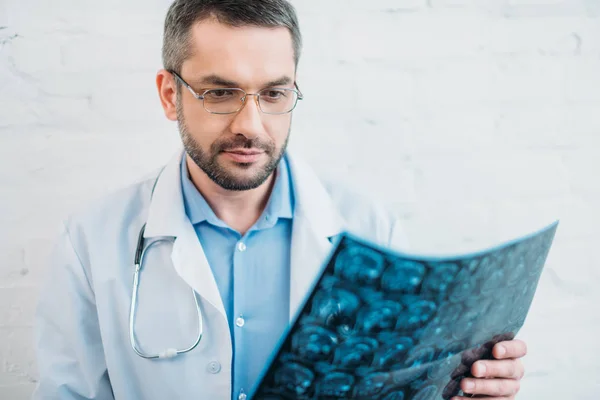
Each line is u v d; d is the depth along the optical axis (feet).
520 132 4.25
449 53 4.11
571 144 4.32
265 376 2.31
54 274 3.13
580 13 4.24
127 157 3.86
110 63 3.79
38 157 3.78
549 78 4.25
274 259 3.09
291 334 2.28
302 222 3.09
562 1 4.20
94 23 3.76
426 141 4.14
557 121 4.28
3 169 3.76
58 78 3.76
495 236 4.27
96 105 3.81
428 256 2.20
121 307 3.01
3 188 3.78
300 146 4.00
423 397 2.58
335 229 3.18
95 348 3.14
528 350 4.40
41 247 3.84
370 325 2.30
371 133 4.07
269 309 3.02
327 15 3.94
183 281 2.99
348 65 4.00
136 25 3.79
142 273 3.03
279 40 2.63
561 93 4.27
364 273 2.24
